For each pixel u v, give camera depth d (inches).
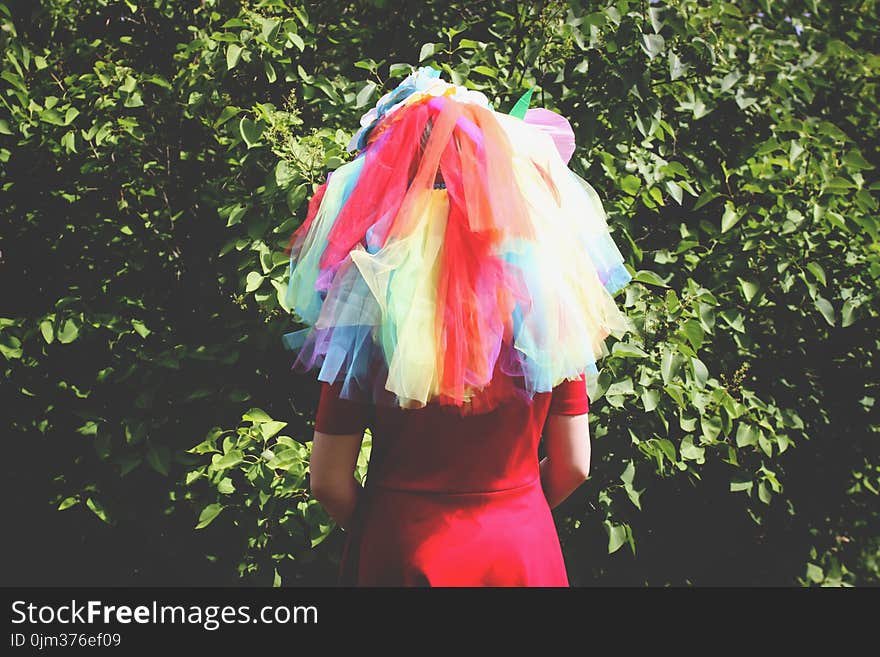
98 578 94.1
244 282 83.9
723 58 101.0
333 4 98.6
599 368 83.0
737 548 112.2
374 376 51.8
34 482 93.2
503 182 51.9
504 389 52.4
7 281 94.8
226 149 91.8
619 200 93.8
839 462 116.6
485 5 102.8
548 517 56.2
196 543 89.2
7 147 92.1
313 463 54.6
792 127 101.0
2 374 88.4
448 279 50.4
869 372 113.3
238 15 91.7
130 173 91.4
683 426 86.1
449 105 55.2
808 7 112.4
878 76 117.2
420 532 52.0
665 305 87.3
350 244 52.7
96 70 89.0
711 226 97.8
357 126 90.9
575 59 94.7
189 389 86.5
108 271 93.7
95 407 86.5
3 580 94.7
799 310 104.3
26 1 96.0
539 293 51.9
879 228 102.3
